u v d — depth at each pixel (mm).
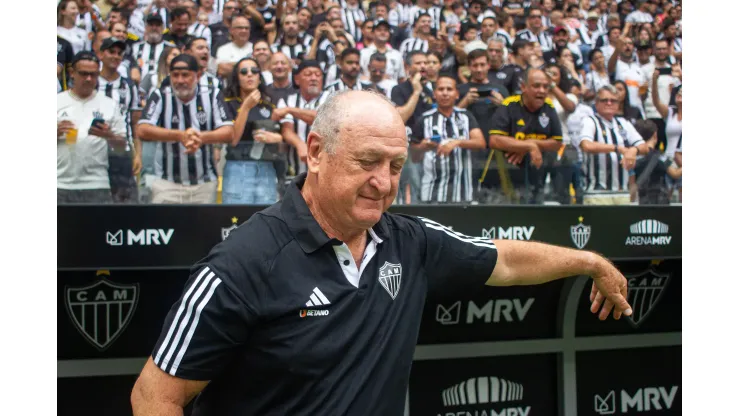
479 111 4418
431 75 4504
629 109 5191
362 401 1562
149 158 3238
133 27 4180
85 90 3350
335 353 1539
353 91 1555
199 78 3576
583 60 5312
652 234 3693
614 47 5367
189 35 4324
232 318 1479
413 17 5027
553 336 4164
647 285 4328
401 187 3482
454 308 3957
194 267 1579
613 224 3619
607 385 4223
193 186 3305
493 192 3773
